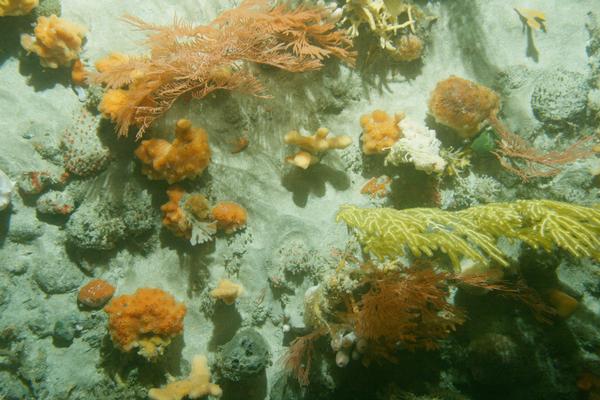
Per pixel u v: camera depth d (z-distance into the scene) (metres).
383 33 0.48
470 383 0.47
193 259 0.49
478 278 0.43
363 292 0.46
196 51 0.42
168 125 0.48
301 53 0.44
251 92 0.45
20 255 0.47
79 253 0.47
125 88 0.46
